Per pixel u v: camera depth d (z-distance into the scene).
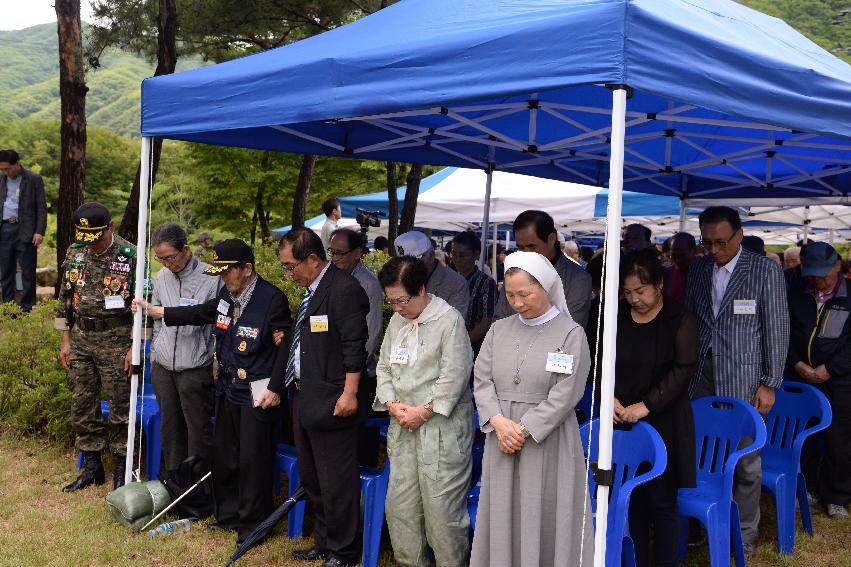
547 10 3.12
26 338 6.30
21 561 3.99
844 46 39.66
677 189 7.93
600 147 6.36
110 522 4.57
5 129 64.38
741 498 4.14
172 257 4.60
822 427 4.36
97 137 60.81
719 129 5.75
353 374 3.85
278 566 4.02
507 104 4.30
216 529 4.49
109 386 4.97
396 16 4.05
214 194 19.58
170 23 8.95
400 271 3.56
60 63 8.85
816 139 5.34
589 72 2.74
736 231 4.15
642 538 3.64
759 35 3.92
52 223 36.53
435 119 5.59
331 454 3.90
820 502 5.07
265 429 4.29
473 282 5.43
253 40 13.47
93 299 4.89
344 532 3.96
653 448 3.40
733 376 4.16
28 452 5.87
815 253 4.83
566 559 3.05
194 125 4.29
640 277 3.49
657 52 2.74
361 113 3.45
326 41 4.10
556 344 3.11
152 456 5.17
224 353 4.37
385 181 20.27
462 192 10.74
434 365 3.61
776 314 4.09
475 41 3.06
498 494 3.19
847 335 4.86
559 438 3.13
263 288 4.34
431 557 3.79
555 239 4.28
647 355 3.54
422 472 3.59
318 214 21.55
